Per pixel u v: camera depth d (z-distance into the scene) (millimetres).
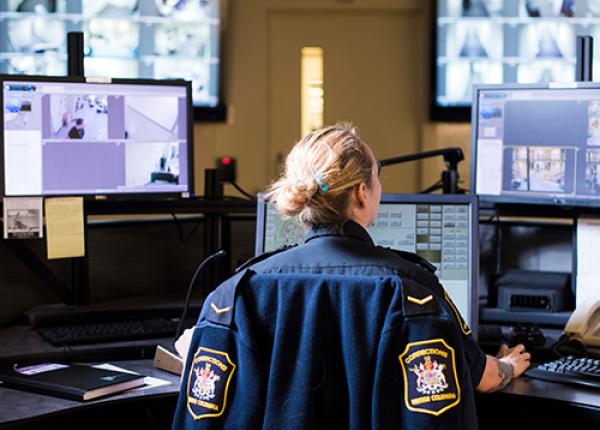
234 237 2742
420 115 5555
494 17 5305
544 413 2322
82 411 1789
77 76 2408
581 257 2414
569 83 2354
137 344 2207
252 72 5582
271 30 5590
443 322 1424
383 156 5621
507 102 2418
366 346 1434
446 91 5398
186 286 2781
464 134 5465
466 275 2193
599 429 2336
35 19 5258
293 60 5605
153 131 2455
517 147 2420
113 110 2412
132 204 2482
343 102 5625
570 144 2369
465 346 1564
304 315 1473
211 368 1508
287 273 1518
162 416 2514
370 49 5582
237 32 5551
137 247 2654
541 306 2432
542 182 2404
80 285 2484
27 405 1793
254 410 1477
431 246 2203
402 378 1417
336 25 5582
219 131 5574
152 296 2660
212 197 2633
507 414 2428
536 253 2588
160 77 5391
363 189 1567
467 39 5344
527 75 5332
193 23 5371
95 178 2414
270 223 2254
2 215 2367
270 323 1498
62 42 5285
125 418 2494
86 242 2467
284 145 5633
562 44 5270
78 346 2189
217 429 1500
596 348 2129
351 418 1428
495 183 2451
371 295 1441
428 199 2205
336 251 1530
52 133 2363
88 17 5270
